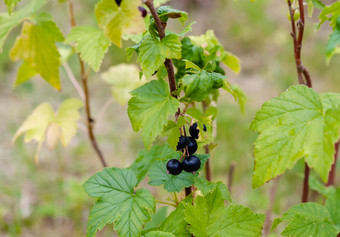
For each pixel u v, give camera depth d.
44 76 0.60
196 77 0.50
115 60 1.66
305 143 0.48
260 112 0.50
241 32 2.13
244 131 1.29
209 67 0.53
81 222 1.00
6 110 1.42
